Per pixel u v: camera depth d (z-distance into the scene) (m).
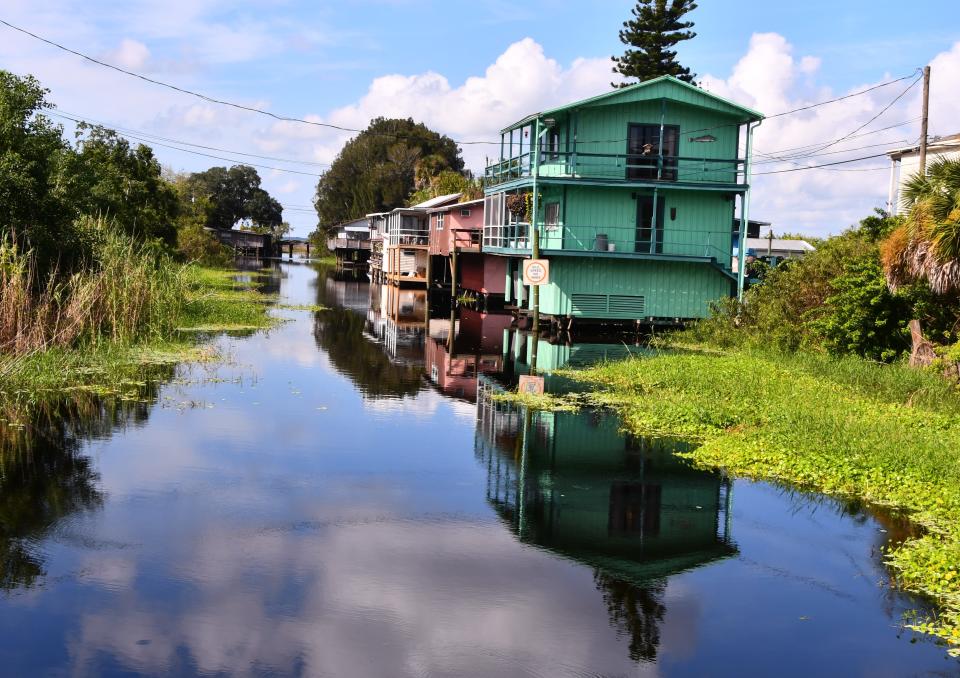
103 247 23.28
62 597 7.46
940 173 17.52
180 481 10.91
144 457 11.98
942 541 9.14
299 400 16.73
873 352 20.72
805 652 6.86
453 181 81.50
